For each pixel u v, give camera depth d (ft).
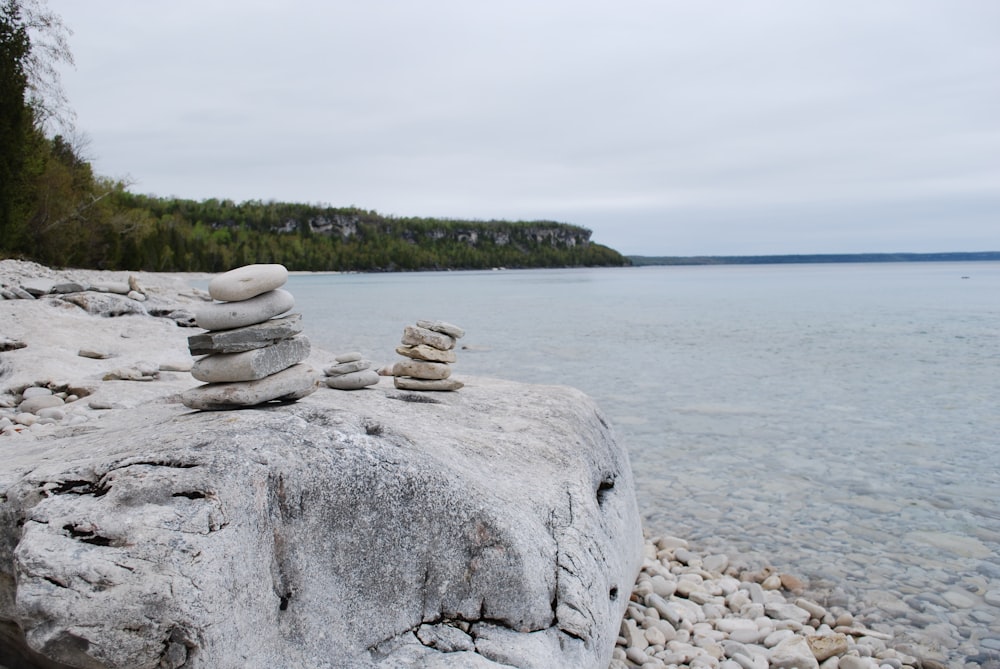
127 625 8.26
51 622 8.34
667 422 34.71
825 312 104.83
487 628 10.40
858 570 18.83
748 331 77.97
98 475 9.81
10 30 95.76
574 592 11.07
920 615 16.61
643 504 23.58
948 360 55.52
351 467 10.41
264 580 9.33
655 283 241.76
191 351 12.66
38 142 109.60
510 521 10.98
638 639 14.78
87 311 45.52
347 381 18.11
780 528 21.57
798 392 42.47
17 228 100.63
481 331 78.89
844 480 25.82
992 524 21.71
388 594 10.19
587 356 57.93
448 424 14.88
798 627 15.93
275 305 13.07
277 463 10.05
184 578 8.53
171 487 9.34
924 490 24.75
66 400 26.96
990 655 14.99
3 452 13.15
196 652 8.34
